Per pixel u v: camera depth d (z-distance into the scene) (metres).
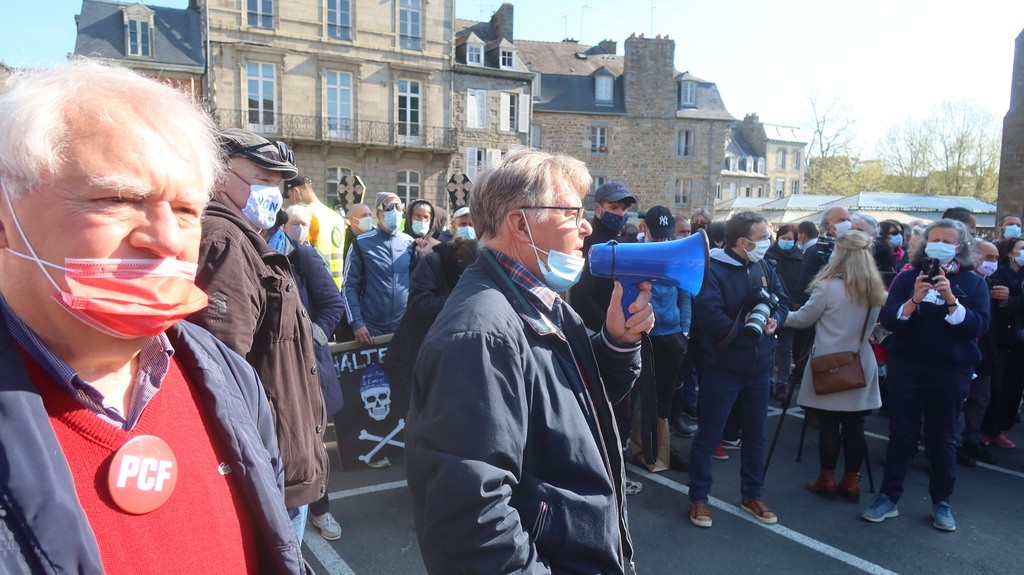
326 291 3.31
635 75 33.81
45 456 0.84
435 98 26.83
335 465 4.72
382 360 4.75
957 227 3.79
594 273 1.73
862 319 4.18
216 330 1.96
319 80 24.62
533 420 1.50
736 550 3.70
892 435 4.06
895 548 3.74
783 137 53.94
